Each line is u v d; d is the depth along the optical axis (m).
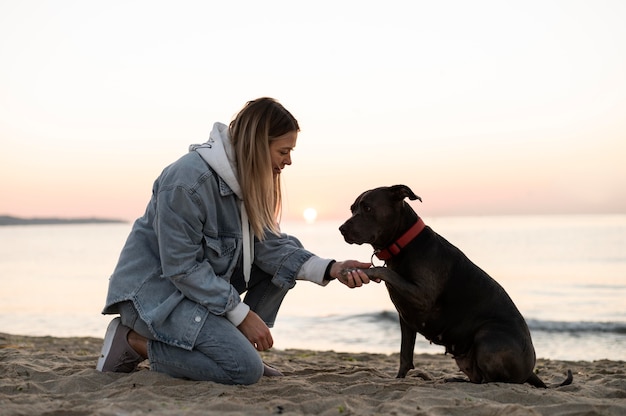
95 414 2.94
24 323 13.58
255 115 3.81
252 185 3.84
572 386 4.05
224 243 3.90
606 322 12.85
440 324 4.28
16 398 3.34
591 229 88.31
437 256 4.24
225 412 3.02
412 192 4.28
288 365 5.34
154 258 3.84
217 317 3.74
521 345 4.06
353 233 4.36
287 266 4.13
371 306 17.12
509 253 41.41
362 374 4.36
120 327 4.01
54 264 37.81
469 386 3.84
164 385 3.65
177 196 3.68
